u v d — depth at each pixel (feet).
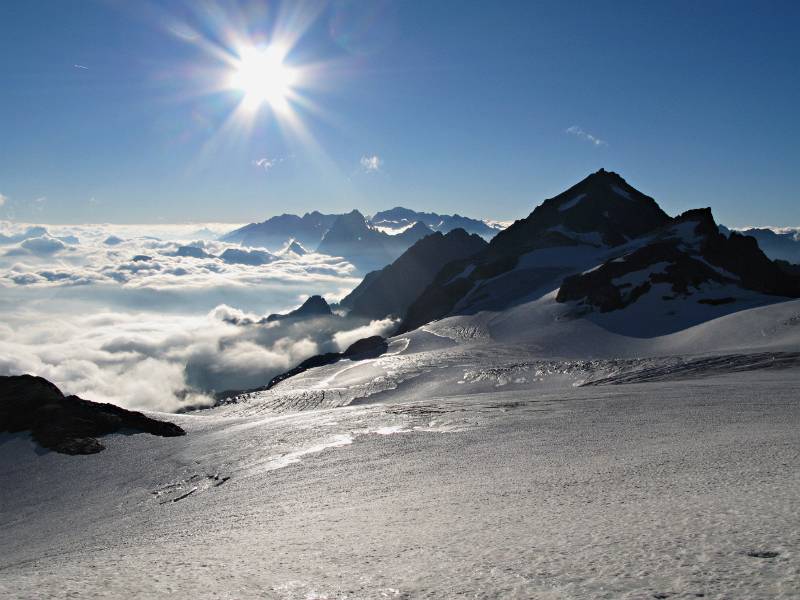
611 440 74.69
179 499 81.00
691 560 18.89
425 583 20.30
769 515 24.23
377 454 86.74
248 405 281.54
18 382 148.05
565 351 347.97
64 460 115.03
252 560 27.43
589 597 16.49
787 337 260.21
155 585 22.33
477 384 261.65
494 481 53.01
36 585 22.80
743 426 73.56
